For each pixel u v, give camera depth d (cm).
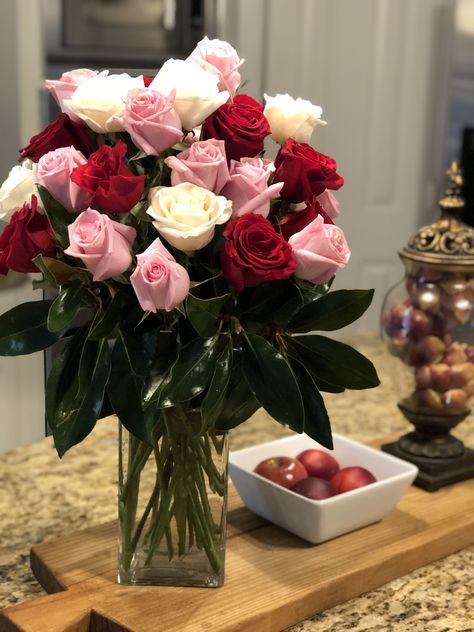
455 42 323
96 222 84
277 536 119
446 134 333
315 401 95
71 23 282
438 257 134
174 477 103
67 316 86
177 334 94
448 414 140
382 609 107
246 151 91
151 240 92
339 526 117
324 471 127
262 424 167
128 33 289
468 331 136
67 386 92
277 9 310
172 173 89
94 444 155
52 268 86
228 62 93
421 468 138
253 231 86
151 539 105
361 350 212
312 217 92
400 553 114
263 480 118
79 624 99
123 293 91
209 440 103
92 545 116
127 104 86
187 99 87
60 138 92
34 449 153
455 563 119
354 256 343
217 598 103
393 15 324
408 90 331
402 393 143
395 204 342
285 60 316
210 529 104
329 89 325
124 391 93
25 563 117
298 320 95
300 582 107
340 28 321
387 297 143
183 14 293
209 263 92
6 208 93
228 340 91
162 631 96
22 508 131
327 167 93
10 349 92
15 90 282
